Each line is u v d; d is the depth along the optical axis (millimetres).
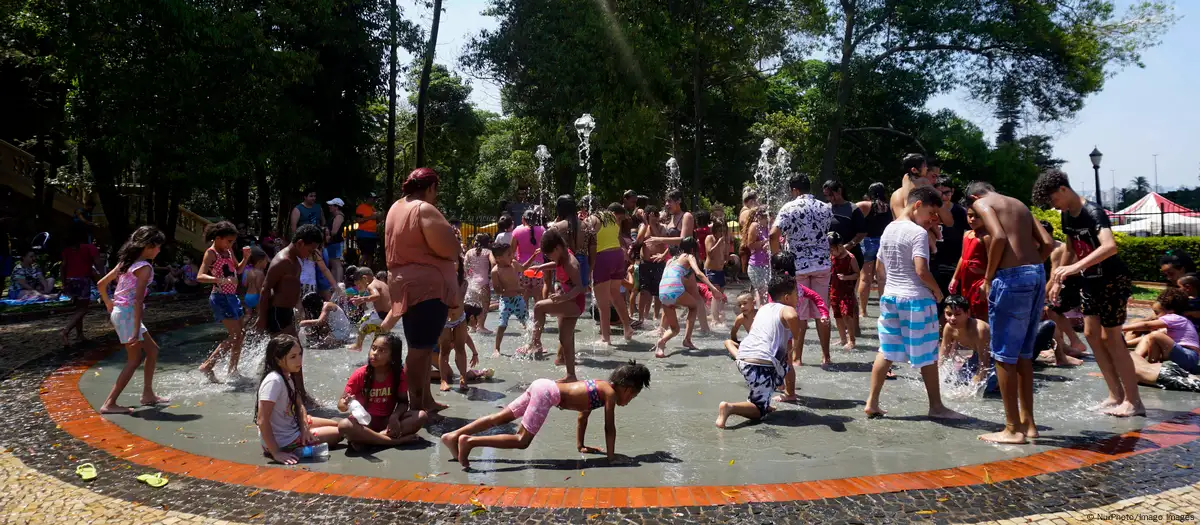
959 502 3523
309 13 19469
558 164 23172
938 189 7113
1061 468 4000
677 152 27547
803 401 5742
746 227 9453
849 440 4656
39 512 3557
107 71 16281
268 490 3807
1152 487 3686
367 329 8289
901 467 4082
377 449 4582
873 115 30062
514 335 9547
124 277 5684
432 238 5195
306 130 20688
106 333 10055
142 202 27203
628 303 11156
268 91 18031
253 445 4691
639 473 4027
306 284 9891
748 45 24516
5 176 21016
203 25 16188
